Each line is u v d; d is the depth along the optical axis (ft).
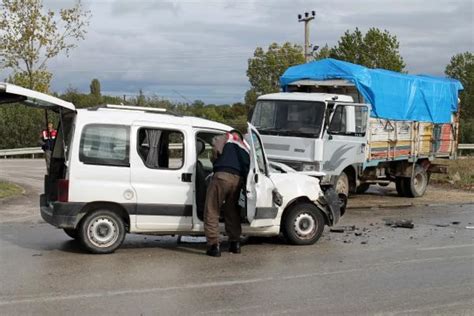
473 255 29.27
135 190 27.25
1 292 21.06
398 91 51.39
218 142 27.73
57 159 28.55
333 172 44.32
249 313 19.24
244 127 29.99
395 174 54.70
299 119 44.47
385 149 50.16
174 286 22.35
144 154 27.73
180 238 31.83
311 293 21.77
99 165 26.81
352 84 47.03
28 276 23.29
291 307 19.97
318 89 50.19
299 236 30.94
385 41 152.25
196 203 28.32
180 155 28.27
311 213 31.12
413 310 19.89
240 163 27.58
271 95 46.52
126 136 27.32
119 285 22.27
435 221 40.83
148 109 28.86
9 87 25.58
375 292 22.07
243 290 22.00
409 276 24.67
